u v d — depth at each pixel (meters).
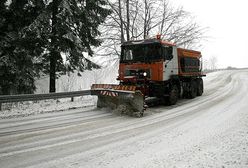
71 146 6.25
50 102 13.98
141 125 8.49
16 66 14.00
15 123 8.84
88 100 14.95
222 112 10.29
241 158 5.17
